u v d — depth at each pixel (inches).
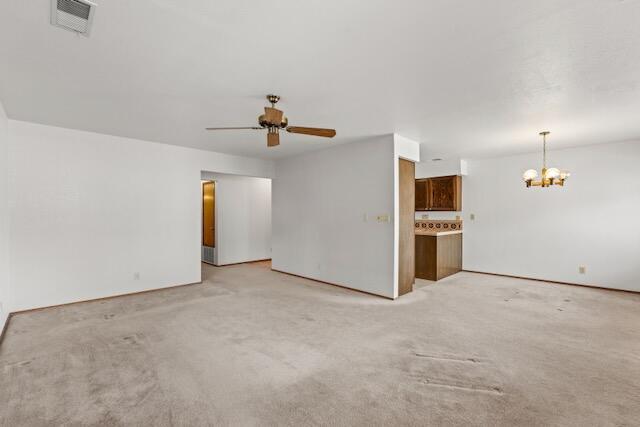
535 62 90.4
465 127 157.5
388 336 122.3
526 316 145.3
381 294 179.3
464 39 78.5
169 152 199.8
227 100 121.3
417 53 85.7
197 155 213.3
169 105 127.4
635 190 184.2
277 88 109.9
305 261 230.2
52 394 83.1
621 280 189.5
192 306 160.9
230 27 73.3
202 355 105.9
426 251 226.8
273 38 78.3
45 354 106.1
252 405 79.1
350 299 174.1
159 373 94.1
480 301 170.4
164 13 67.9
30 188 151.2
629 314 147.7
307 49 83.7
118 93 114.7
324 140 186.9
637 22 70.6
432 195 270.1
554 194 214.7
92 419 73.4
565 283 210.2
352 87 108.7
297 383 89.2
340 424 72.4
